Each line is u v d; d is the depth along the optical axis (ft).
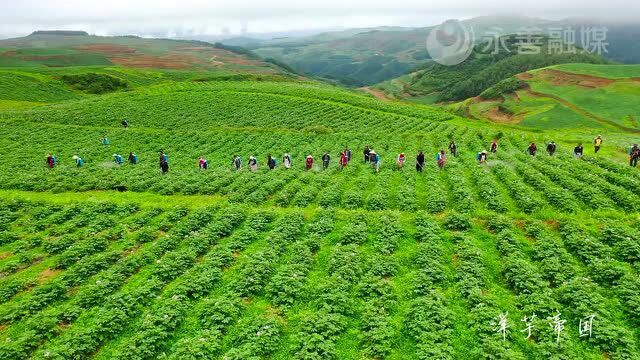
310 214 106.52
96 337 63.93
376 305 68.85
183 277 79.25
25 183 141.38
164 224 104.06
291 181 139.33
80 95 412.16
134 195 131.34
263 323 64.59
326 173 144.36
